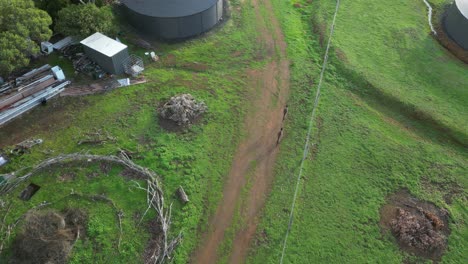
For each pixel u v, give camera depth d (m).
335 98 42.09
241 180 34.84
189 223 31.72
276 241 31.28
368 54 46.69
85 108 39.03
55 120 37.97
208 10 46.12
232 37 47.84
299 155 36.91
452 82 44.03
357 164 36.56
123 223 31.30
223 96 41.31
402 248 31.38
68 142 36.25
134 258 29.62
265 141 37.88
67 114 38.50
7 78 39.94
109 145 36.19
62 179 33.59
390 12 52.72
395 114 41.25
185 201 32.66
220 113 39.66
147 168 34.56
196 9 45.59
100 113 38.69
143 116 38.66
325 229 32.09
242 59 45.50
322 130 39.03
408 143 38.62
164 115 38.34
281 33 49.16
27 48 38.00
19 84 39.41
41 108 38.78
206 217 32.34
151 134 37.25
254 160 36.34
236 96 41.47
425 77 44.62
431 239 31.42
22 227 30.25
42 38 39.00
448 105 41.75
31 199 32.22
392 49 47.62
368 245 31.36
